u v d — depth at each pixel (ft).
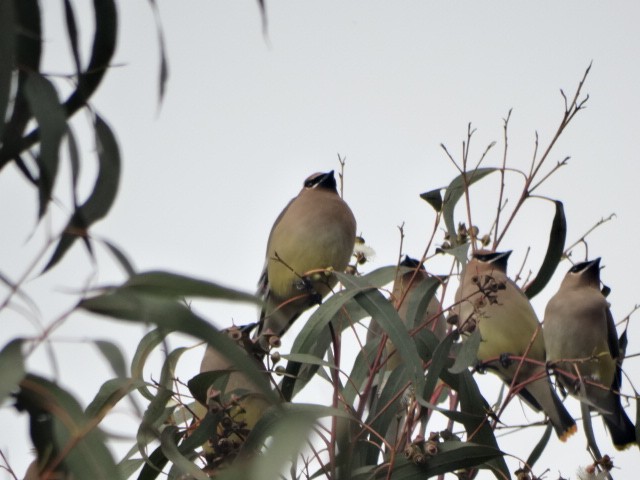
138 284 17.29
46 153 18.17
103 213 19.34
